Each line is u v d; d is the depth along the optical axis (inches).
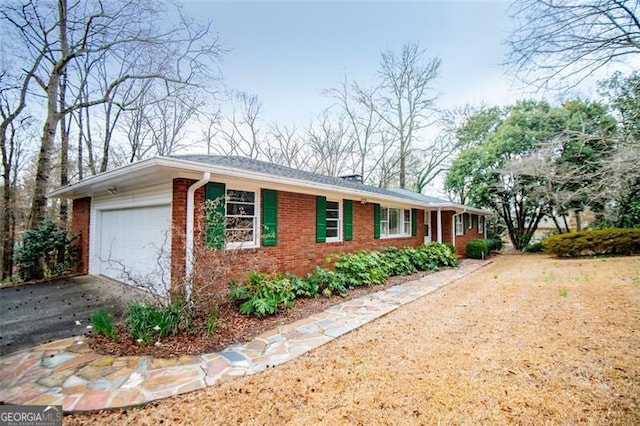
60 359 141.8
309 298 257.1
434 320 199.9
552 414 99.7
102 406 106.9
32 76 394.9
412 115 870.4
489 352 147.1
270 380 125.1
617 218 560.1
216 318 185.3
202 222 220.1
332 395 113.9
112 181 254.5
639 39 172.1
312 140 933.8
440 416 100.3
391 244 457.4
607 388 113.2
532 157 502.9
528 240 720.3
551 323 184.1
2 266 479.8
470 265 480.1
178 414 103.6
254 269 251.9
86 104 414.9
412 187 979.3
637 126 262.5
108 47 386.9
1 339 165.8
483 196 699.4
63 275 352.8
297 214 300.4
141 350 151.3
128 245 286.5
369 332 179.8
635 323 177.6
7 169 472.4
